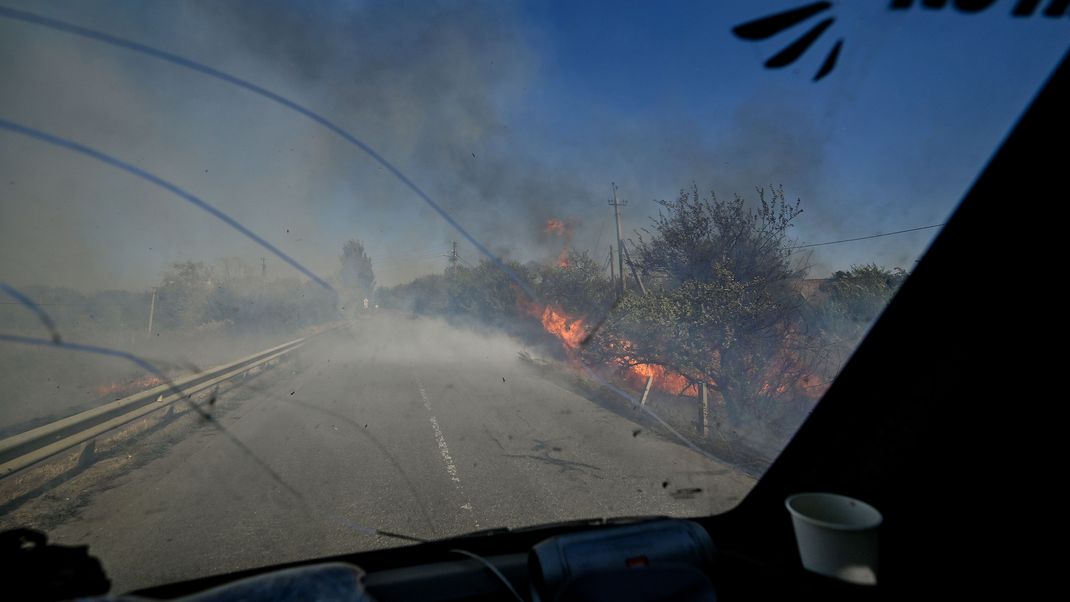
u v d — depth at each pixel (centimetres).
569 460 550
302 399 959
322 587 149
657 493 428
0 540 146
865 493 200
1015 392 151
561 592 160
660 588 160
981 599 150
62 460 588
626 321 845
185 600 143
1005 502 149
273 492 460
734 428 673
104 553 337
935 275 179
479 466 534
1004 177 158
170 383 349
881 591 153
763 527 239
